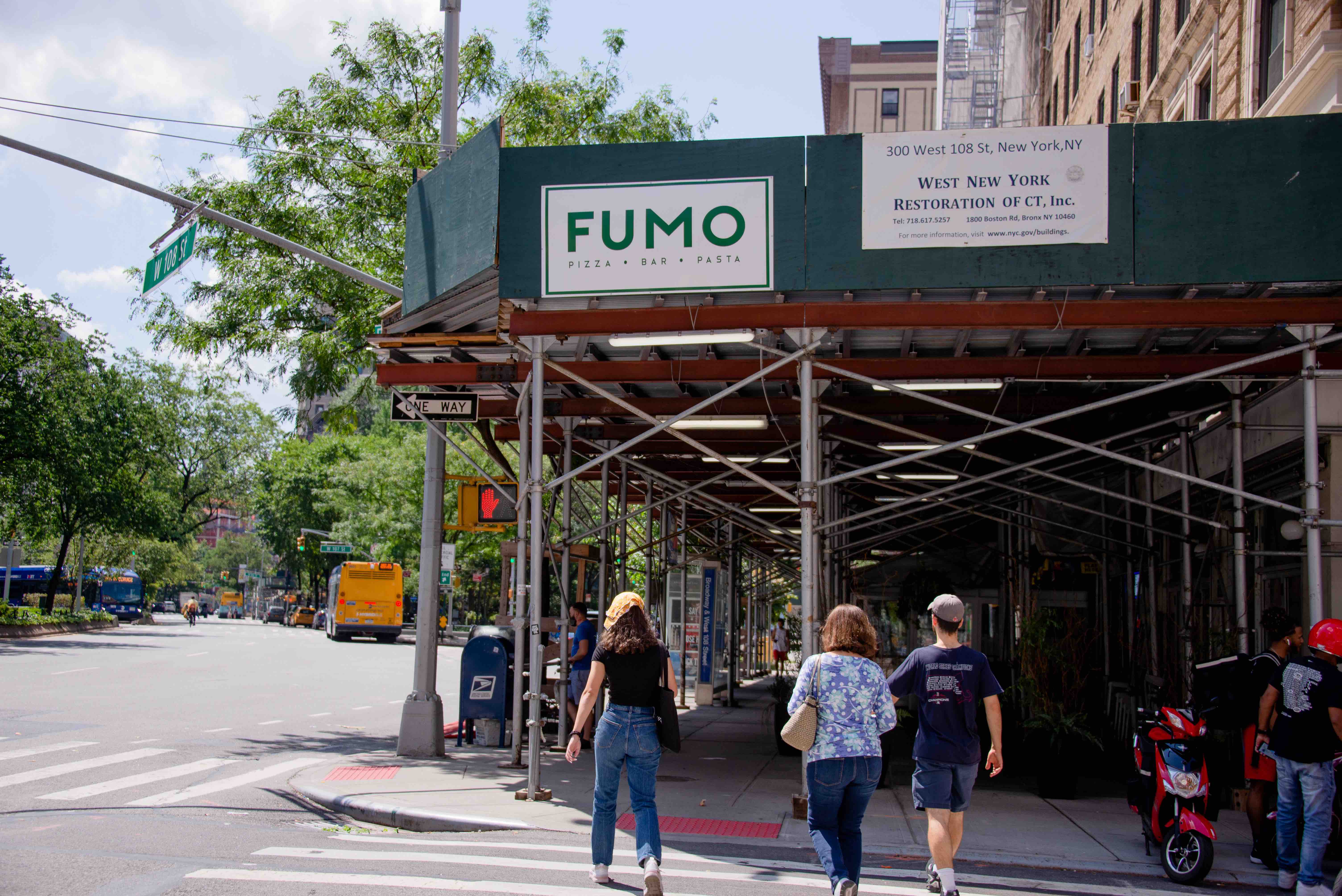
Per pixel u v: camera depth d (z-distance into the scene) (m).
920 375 11.12
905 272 9.25
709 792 10.95
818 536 13.16
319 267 17.58
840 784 6.10
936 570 22.52
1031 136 9.21
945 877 6.49
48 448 41.78
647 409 13.60
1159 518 15.91
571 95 20.77
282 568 109.50
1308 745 7.09
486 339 11.20
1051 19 35.06
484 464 43.41
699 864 7.79
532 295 9.71
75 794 10.12
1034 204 9.17
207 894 6.41
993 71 40.81
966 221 9.23
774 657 32.53
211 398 72.50
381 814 9.40
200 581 144.00
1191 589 12.57
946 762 6.66
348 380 18.72
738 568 26.83
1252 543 12.70
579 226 9.71
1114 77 24.98
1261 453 11.59
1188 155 9.07
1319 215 8.88
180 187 17.97
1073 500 18.02
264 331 17.69
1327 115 8.97
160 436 51.53
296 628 76.38
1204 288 9.27
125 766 11.86
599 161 9.75
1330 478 10.34
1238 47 15.96
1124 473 16.36
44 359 41.56
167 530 54.31
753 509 21.52
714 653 23.33
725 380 11.70
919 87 73.00
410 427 50.50
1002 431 9.46
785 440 14.44
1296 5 13.58
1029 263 9.13
